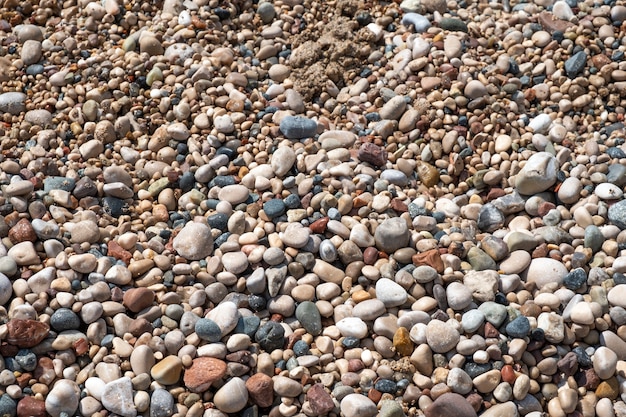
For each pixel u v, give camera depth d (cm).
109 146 133
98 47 142
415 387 116
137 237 125
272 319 120
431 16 147
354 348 118
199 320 118
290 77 141
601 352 117
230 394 114
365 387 116
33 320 116
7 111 135
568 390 116
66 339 116
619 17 144
